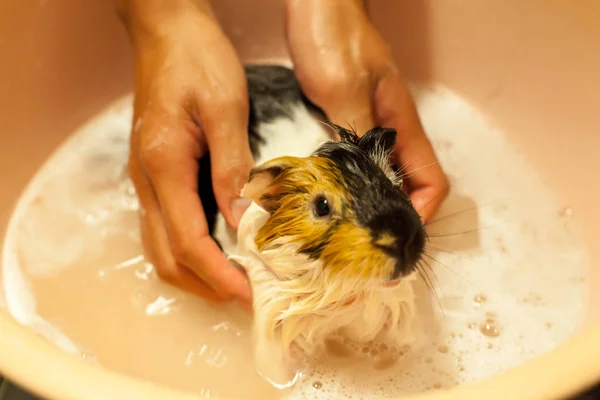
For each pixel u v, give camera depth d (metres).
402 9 1.38
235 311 1.06
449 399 0.55
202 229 0.99
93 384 0.56
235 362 1.01
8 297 1.11
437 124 1.36
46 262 1.16
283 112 1.10
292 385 0.96
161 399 0.55
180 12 1.12
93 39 1.35
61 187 1.27
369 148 0.87
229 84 1.04
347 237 0.74
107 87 1.40
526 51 1.26
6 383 0.98
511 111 1.31
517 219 1.18
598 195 1.10
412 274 0.86
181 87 1.03
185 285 1.05
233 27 1.48
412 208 0.79
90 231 1.21
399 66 1.44
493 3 1.27
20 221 1.21
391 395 0.95
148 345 1.04
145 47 1.13
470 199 1.22
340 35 1.10
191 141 1.03
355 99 1.07
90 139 1.35
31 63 1.25
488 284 1.10
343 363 0.98
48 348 0.60
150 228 1.06
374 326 0.93
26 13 1.21
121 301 1.11
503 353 1.00
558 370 0.56
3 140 1.20
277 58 1.51
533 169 1.24
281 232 0.80
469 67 1.37
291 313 0.85
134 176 1.07
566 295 1.06
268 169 0.80
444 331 1.03
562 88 1.20
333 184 0.77
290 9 1.14
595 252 1.08
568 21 1.15
